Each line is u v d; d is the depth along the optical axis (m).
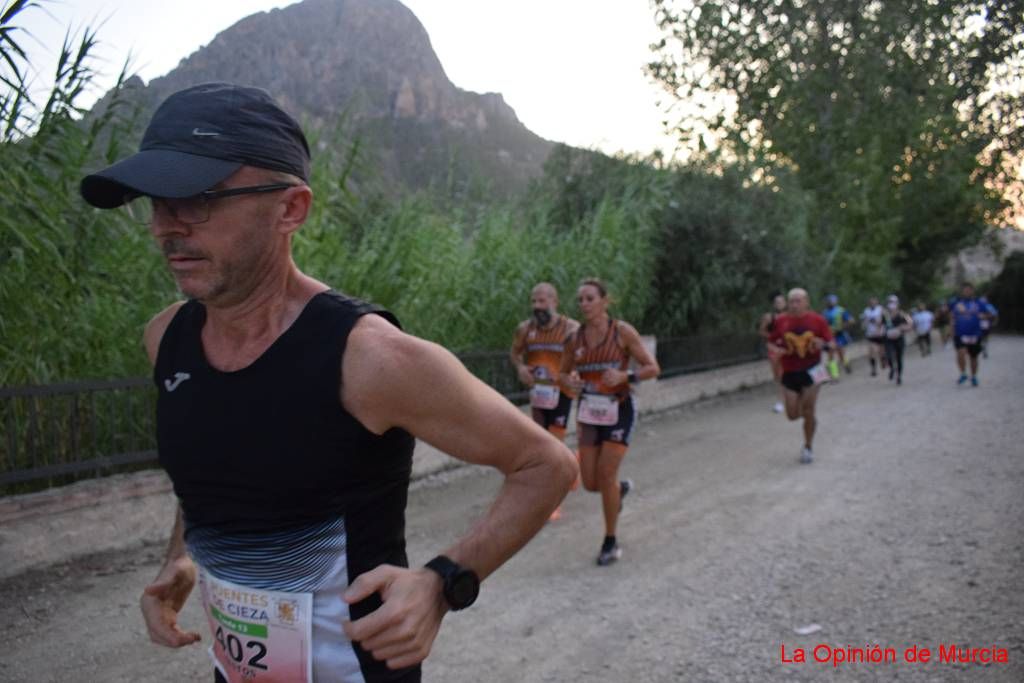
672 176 14.48
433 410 1.39
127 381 5.64
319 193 7.14
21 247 4.95
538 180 13.98
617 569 5.22
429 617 1.36
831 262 21.62
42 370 5.41
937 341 39.88
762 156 17.03
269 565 1.42
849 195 22.17
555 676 3.73
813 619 4.33
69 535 5.14
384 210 8.34
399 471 1.49
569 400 6.91
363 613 1.43
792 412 8.61
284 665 1.45
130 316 6.10
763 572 5.09
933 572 4.95
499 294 9.45
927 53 22.64
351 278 7.27
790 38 22.09
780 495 7.16
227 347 1.49
